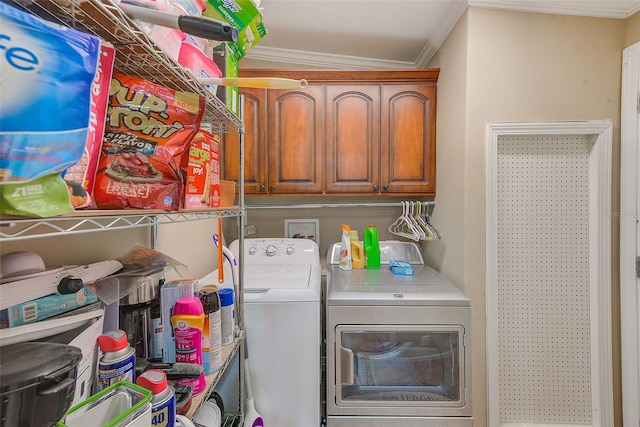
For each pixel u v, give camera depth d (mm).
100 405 521
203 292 934
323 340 1988
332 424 1380
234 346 1048
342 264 1896
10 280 495
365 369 1427
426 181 1957
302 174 1959
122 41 565
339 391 1380
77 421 493
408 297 1389
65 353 417
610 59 1523
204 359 871
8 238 353
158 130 582
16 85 329
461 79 1601
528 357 1596
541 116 1529
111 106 532
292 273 1500
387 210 2312
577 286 1589
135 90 553
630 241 1489
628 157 1492
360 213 2307
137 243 1013
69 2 445
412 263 2021
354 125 1955
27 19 344
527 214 1602
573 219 1591
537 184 1599
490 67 1527
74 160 393
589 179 1582
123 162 537
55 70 365
